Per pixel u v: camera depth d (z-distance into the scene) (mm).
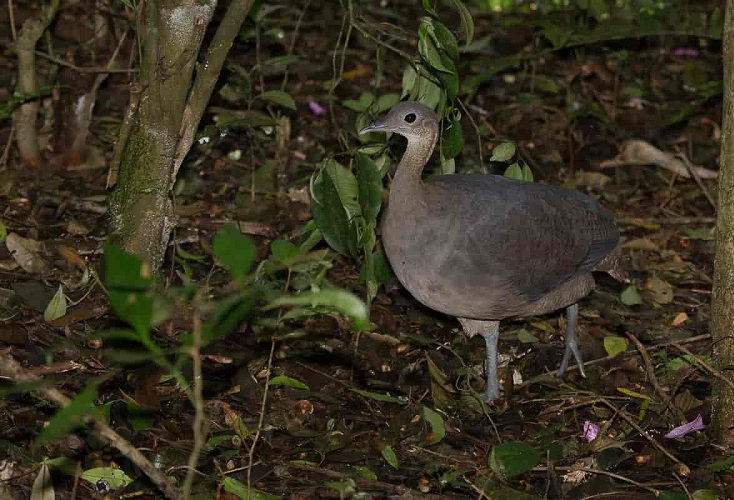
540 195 6273
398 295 7332
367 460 5688
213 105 8859
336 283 7352
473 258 5883
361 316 3525
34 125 8141
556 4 12398
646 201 9023
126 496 5109
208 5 5754
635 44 11250
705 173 9375
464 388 6430
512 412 6297
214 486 5285
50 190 7961
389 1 12172
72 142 8289
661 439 6008
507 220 5957
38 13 10109
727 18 5430
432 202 5922
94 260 7078
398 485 5457
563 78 10945
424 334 6984
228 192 8344
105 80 9289
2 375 5621
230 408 5930
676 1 11828
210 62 6051
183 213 7895
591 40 9688
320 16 11625
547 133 9773
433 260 5918
